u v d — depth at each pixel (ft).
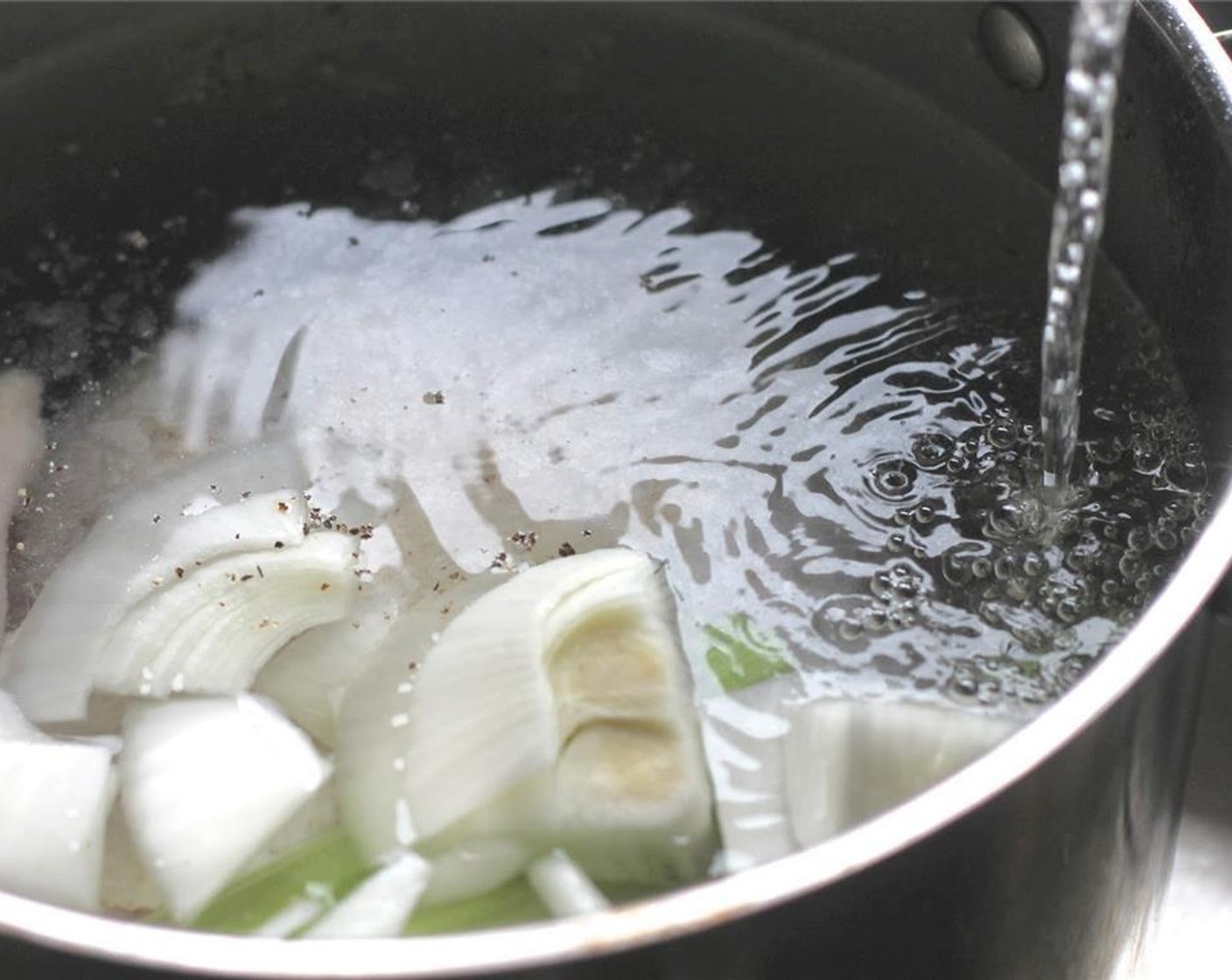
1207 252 1.66
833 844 1.33
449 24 1.97
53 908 1.33
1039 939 1.46
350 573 1.64
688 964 1.33
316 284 1.86
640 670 1.59
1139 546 1.65
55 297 1.85
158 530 1.68
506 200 1.91
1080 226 1.65
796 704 1.58
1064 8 1.75
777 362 1.79
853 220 1.87
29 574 1.68
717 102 1.95
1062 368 1.68
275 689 1.60
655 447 1.73
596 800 1.53
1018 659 1.60
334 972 1.29
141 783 1.56
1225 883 1.81
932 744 1.55
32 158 1.92
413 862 1.52
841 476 1.71
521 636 1.57
